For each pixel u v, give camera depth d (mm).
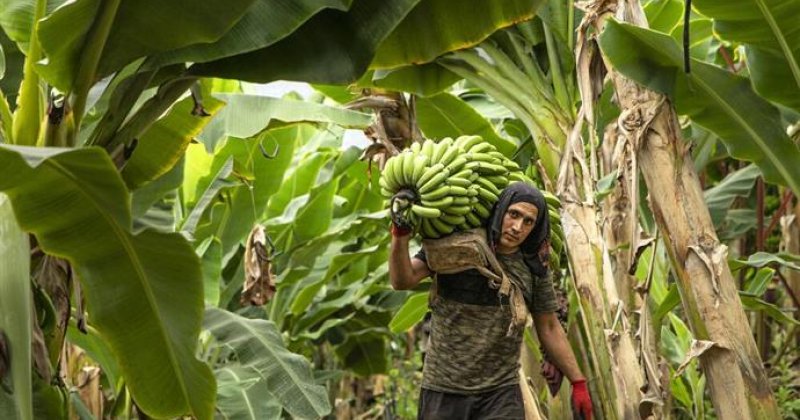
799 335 9586
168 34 4246
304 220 8758
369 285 9180
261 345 5824
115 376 6395
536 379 6445
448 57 6148
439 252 4387
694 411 7301
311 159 9078
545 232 4410
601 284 5305
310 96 9211
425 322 4871
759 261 5883
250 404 6277
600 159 6641
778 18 5141
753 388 4852
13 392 3895
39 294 4359
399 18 4711
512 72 5988
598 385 5379
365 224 8992
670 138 5055
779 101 5461
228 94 6172
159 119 5098
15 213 3898
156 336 4438
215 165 7555
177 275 4230
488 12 5336
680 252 4969
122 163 4648
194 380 4516
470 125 6824
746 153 5629
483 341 4449
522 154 6922
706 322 4910
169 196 7793
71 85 4285
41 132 4418
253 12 4480
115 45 4285
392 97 6398
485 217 4402
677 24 7398
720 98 5402
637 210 5070
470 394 4469
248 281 6504
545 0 5367
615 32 5020
